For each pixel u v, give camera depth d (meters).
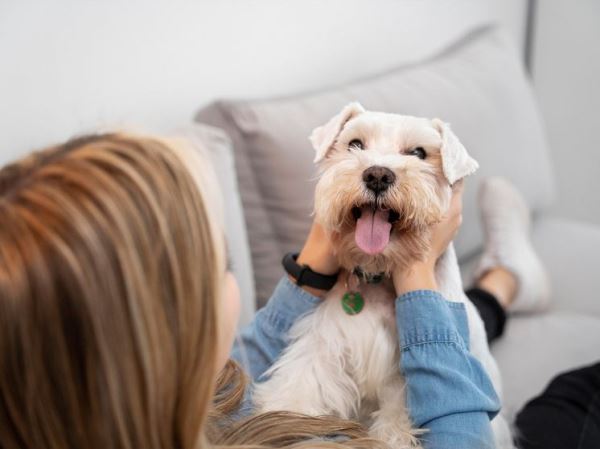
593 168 2.51
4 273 0.49
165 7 1.41
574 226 1.86
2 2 1.20
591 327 1.50
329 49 1.75
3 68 1.22
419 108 1.49
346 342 0.95
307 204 1.30
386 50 1.93
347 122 0.99
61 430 0.53
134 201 0.53
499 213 1.59
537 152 1.81
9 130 1.25
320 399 0.94
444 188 0.93
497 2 2.34
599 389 1.19
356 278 0.97
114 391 0.52
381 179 0.86
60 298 0.49
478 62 1.74
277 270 1.33
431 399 0.83
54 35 1.27
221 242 0.62
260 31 1.59
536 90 2.59
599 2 2.34
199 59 1.49
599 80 2.41
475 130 1.58
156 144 0.58
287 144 1.29
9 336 0.50
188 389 0.58
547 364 1.38
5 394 0.52
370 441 0.73
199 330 0.57
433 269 0.95
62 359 0.51
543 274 1.59
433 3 2.06
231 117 1.30
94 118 1.36
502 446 1.01
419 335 0.86
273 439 0.72
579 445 1.11
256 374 0.99
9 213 0.51
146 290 0.52
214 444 0.70
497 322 1.44
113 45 1.35
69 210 0.50
